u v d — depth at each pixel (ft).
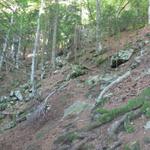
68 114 47.32
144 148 30.76
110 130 35.73
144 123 33.73
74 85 56.80
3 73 99.76
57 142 41.11
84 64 69.00
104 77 53.52
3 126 58.18
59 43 99.14
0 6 84.94
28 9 88.22
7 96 74.84
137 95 40.11
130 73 47.47
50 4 85.76
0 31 97.35
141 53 54.49
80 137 38.60
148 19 76.33
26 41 108.17
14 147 48.01
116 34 75.00
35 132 48.80
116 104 41.27
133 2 80.94
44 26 90.74
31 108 59.36
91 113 43.34
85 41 89.61
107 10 79.15
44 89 64.49
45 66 87.61
